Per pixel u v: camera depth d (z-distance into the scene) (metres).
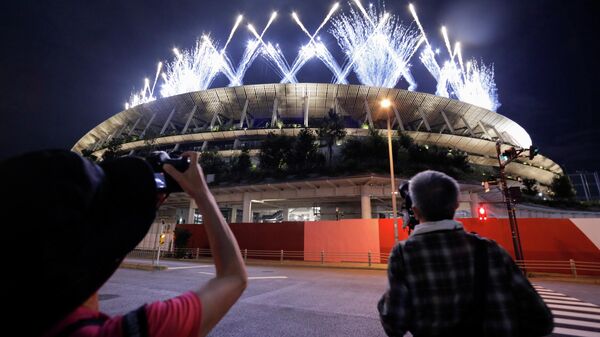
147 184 0.83
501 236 17.34
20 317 0.56
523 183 47.66
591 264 15.52
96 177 0.72
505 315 1.34
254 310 6.27
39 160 0.64
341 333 4.79
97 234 0.69
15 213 0.55
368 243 20.42
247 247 23.61
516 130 66.19
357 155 37.34
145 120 67.94
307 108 55.62
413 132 51.81
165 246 25.19
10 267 0.54
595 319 6.25
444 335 1.38
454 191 1.67
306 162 38.69
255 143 50.75
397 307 1.48
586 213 40.34
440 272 1.45
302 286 9.69
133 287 9.03
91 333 0.67
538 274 14.88
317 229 22.05
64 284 0.61
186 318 0.76
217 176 39.94
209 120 66.56
